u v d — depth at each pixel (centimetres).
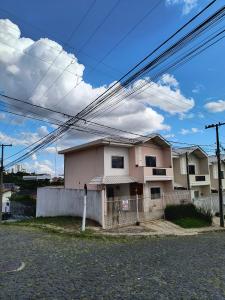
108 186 2620
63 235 1562
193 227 2291
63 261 985
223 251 1248
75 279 786
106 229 1834
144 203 2497
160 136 2820
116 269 895
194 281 788
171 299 650
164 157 2948
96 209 1947
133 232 1791
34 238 1443
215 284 764
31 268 889
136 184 2642
